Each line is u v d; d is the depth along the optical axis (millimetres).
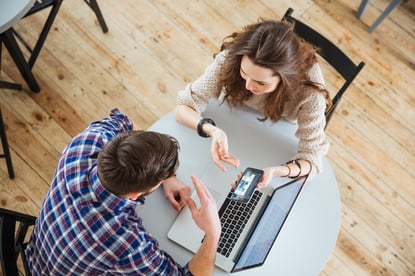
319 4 2691
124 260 1162
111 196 1104
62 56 2426
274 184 1471
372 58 2574
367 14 2688
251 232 1377
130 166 1032
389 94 2486
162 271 1216
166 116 1569
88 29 2504
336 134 2367
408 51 2611
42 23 2480
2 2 1594
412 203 2246
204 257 1268
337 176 2275
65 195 1167
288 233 1408
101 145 1242
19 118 2275
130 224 1161
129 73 2426
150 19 2562
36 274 1313
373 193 2252
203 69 2477
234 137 1539
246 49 1258
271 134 1552
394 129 2404
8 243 1238
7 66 2369
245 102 1579
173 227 1377
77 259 1171
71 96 2346
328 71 2510
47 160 2205
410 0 2697
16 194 2125
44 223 1206
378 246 2139
